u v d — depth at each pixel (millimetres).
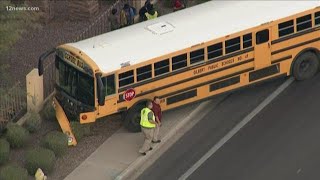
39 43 132125
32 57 128500
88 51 109125
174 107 114000
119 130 113500
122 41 111438
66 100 111875
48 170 104875
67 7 141125
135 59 108750
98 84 106125
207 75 114375
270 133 112438
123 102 109812
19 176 101562
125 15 130000
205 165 107312
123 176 105375
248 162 107250
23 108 116750
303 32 119000
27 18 115625
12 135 109188
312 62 121938
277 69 119500
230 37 113875
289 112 116375
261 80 119062
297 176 104125
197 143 111500
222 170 106125
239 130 113500
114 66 107375
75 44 111375
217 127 114438
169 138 112375
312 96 119375
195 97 114938
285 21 116938
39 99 116125
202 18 116062
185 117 115875
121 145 110750
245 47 115625
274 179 103875
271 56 118000
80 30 135875
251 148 109812
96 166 107062
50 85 120125
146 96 111062
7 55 126312
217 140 111812
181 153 109688
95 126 114125
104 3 142875
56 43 132125
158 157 109125
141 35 112625
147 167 107500
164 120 115188
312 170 105000
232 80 116750
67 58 110125
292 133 112125
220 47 113812
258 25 115312
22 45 131500
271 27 116125
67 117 112625
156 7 138375
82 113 108562
